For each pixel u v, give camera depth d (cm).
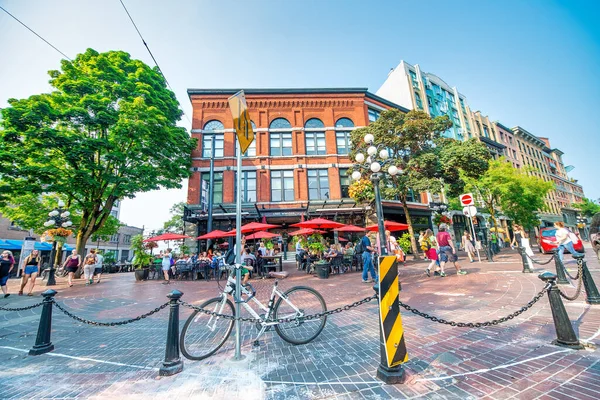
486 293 578
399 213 2147
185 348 324
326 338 384
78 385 277
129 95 1416
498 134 3831
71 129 1323
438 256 901
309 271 1209
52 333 472
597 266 855
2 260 855
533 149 4434
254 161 2073
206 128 2109
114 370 313
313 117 2233
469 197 1264
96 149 1277
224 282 1093
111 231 2352
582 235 4981
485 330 367
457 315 436
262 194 2019
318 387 249
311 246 1243
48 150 1323
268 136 2138
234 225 1900
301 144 2155
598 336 316
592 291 450
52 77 1370
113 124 1323
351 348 341
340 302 604
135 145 1391
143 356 354
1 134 1126
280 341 383
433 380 249
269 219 1995
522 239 833
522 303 480
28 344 421
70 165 1359
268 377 275
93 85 1350
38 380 291
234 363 313
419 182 1548
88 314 612
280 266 1284
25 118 1111
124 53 1575
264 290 811
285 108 2216
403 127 1572
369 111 2400
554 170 4828
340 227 1327
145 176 1455
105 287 1063
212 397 242
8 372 315
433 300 548
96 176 1420
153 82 1591
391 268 274
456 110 3388
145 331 473
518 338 331
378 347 340
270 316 373
